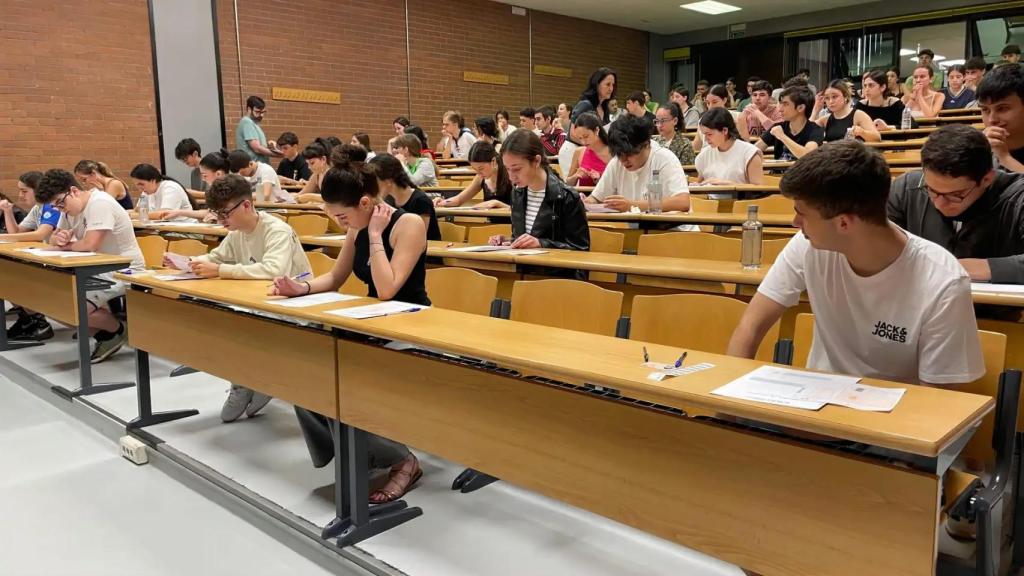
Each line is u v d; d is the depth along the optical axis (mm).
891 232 1433
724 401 1304
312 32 9000
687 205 4020
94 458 3043
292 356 2299
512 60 11195
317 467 2596
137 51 7727
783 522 1295
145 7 7742
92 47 7438
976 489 1416
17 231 5605
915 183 2254
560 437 1629
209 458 2875
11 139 7031
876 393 1323
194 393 3689
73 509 2576
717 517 1384
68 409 3613
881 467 1172
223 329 2588
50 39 7184
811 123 5754
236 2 8352
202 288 2672
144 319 3037
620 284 3301
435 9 10195
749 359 1663
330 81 9219
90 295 4066
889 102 6676
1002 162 2330
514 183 3611
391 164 3305
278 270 2938
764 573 1330
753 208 2818
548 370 1573
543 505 2449
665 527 1466
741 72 12805
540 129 8500
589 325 2422
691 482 1414
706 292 2973
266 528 2398
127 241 4203
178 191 6336
